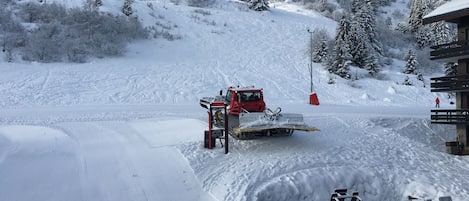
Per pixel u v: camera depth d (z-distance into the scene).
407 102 39.78
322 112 25.56
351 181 13.07
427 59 57.47
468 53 19.17
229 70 44.47
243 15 73.75
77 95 31.75
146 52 47.81
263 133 16.08
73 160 13.04
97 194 10.59
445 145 20.39
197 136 16.02
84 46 44.31
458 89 19.84
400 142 18.48
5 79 33.09
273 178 12.11
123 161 13.00
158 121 19.62
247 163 13.02
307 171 12.86
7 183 10.89
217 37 58.03
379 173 13.80
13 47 41.19
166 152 13.93
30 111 24.53
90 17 50.00
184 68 43.28
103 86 34.69
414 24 70.94
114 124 19.16
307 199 11.94
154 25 58.03
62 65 39.41
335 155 14.96
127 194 10.67
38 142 15.25
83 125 18.92
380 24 68.06
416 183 13.62
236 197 10.67
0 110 25.06
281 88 39.97
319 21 78.12
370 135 19.00
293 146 15.54
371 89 43.88
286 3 95.94
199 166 12.64
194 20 65.06
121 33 50.50
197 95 34.81
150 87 35.66
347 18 52.97
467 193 13.23
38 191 10.55
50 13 49.03
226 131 13.98
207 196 10.88
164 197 10.65
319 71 48.22
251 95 16.78
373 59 49.97
